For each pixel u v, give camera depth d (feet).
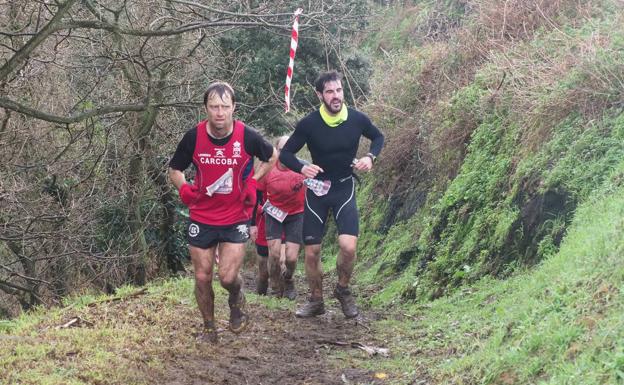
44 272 48.98
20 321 27.53
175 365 23.62
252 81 64.59
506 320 22.88
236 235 24.89
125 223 53.26
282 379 23.54
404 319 32.68
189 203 24.75
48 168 44.78
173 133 51.29
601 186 29.17
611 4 42.19
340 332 30.07
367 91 70.85
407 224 49.32
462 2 71.87
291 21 46.68
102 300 30.09
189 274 58.34
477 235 35.70
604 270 19.80
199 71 51.11
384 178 56.70
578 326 17.98
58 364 21.91
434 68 57.47
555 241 30.12
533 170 34.04
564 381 16.16
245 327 25.86
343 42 68.69
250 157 24.39
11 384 19.75
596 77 33.55
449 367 21.50
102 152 46.16
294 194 38.17
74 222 46.68
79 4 45.50
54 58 41.83
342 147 30.73
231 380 22.93
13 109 35.58
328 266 56.18
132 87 47.14
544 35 45.09
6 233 44.42
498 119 41.68
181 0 40.60
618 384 14.84
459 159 45.85
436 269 37.09
